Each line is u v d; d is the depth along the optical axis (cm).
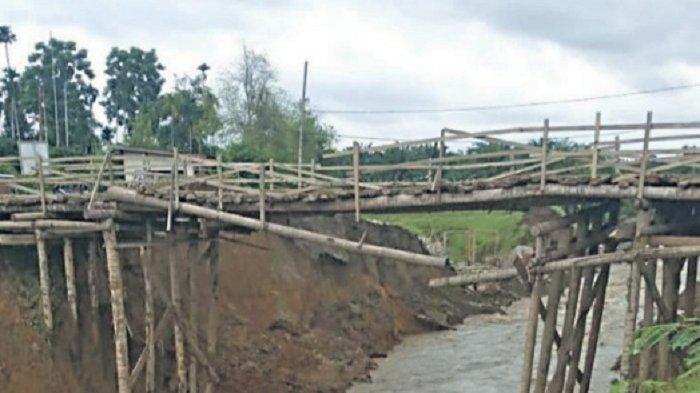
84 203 1836
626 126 1284
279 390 2423
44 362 1828
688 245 1251
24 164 3247
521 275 1369
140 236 1941
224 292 2880
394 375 2912
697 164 1255
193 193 1702
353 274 3900
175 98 6769
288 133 6000
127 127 8800
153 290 2041
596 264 1296
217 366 2264
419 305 4197
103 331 2000
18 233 1902
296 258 3491
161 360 2031
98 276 2025
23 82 8838
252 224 1578
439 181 1455
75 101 8531
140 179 2092
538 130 1360
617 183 1295
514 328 4056
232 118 6125
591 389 2445
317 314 3378
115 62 9769
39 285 1950
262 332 2867
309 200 1593
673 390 901
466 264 5616
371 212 1634
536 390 1406
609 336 3453
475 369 2991
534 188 1362
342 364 2892
